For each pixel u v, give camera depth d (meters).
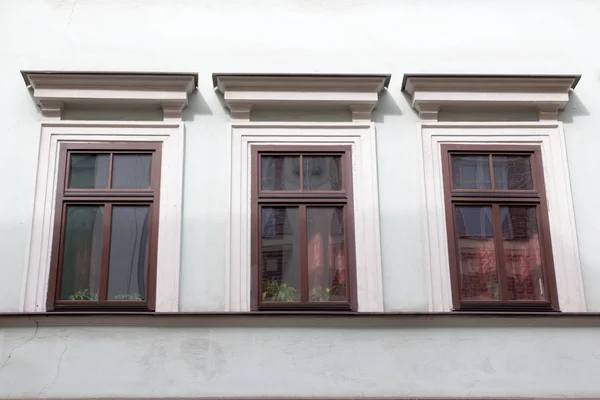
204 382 6.57
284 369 6.63
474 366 6.70
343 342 6.71
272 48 7.93
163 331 6.68
